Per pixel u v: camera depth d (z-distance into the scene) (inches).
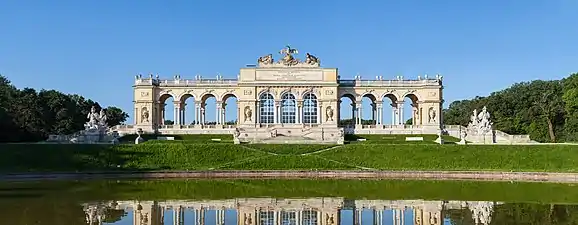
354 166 3725.4
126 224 1731.1
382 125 5521.7
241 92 5649.6
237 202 2204.7
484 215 1889.8
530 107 6210.6
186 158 3905.0
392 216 1889.8
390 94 5767.7
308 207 2078.0
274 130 5378.9
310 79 5659.5
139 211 1971.0
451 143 4537.4
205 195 2434.8
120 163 3759.8
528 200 2261.3
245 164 3722.9
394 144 4133.9
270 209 2030.0
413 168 3698.3
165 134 5403.5
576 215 1866.4
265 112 5669.3
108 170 3516.2
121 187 2783.0
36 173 3324.3
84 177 3373.5
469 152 3865.7
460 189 2704.2
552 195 2434.8
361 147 4072.3
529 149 3826.3
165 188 2741.1
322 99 5644.7
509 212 1945.1
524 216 1861.5
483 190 2650.1
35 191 2566.4
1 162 3604.8
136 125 5590.6
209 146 4084.6
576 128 5546.3
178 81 5792.3
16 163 3624.5
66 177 3363.7
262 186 2859.3
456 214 1916.8
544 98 6033.5
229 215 1904.5
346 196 2404.0
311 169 3602.4
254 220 1820.9
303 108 5674.2
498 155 3799.2
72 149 3855.8
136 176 3417.8
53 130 6368.1
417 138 5064.0
